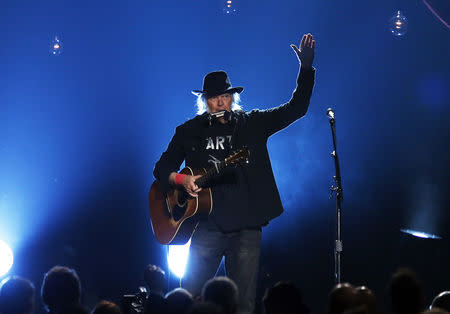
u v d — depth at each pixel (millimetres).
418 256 26969
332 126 19500
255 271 16438
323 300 30734
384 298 28938
